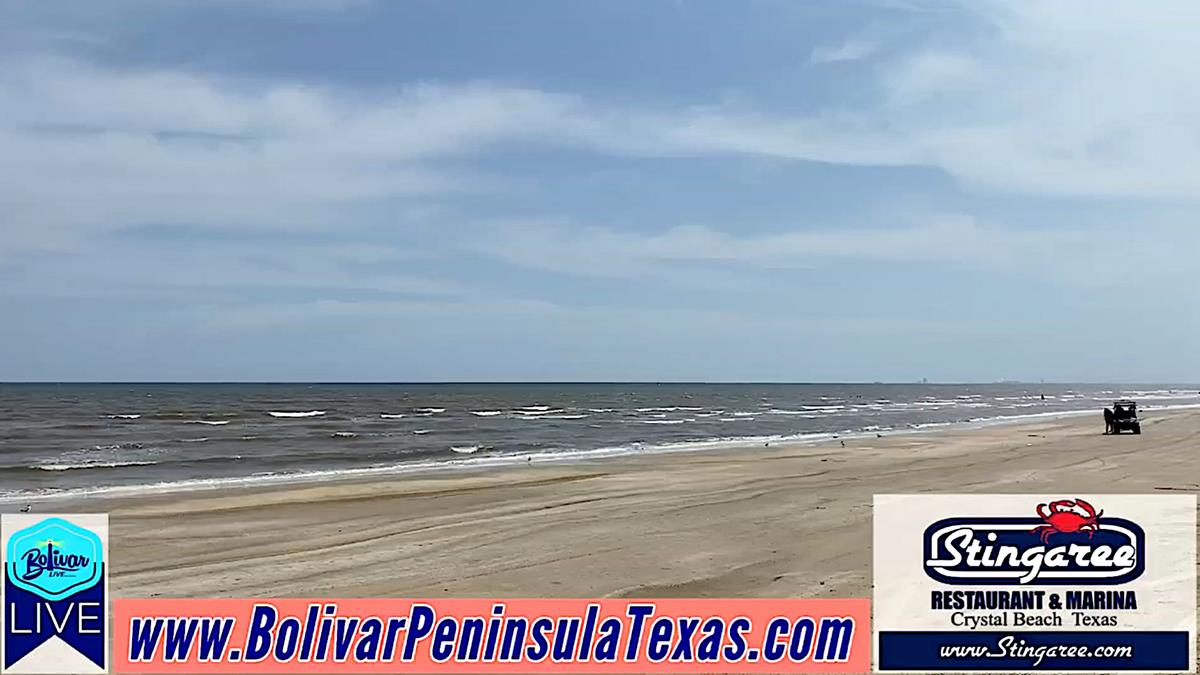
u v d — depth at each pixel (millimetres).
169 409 83688
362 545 12672
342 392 168375
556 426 54438
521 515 15258
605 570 10867
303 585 10336
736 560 11266
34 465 28891
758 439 40000
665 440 40281
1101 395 147375
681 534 13148
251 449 36250
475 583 10336
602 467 25312
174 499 18328
